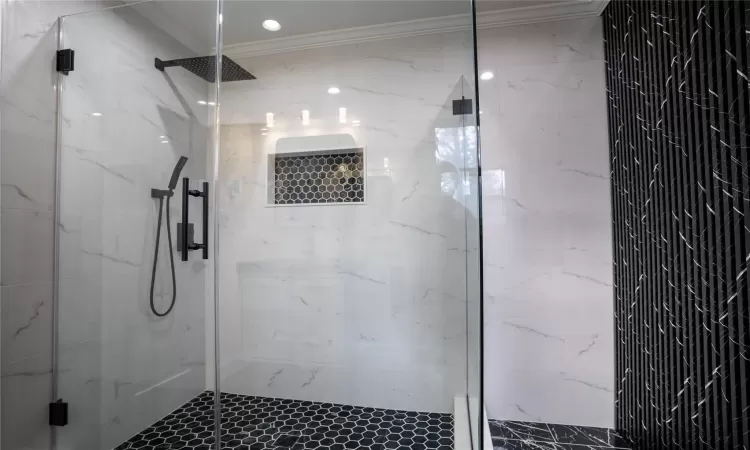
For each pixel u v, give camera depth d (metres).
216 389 2.00
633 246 1.67
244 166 2.09
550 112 1.92
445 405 1.85
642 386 1.61
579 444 1.72
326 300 2.07
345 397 2.00
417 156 1.91
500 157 1.96
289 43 2.04
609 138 1.87
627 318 1.73
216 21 1.93
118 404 1.70
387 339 1.97
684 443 1.33
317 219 2.08
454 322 1.84
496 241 1.96
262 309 2.11
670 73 1.38
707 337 1.21
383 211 1.98
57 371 1.52
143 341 1.78
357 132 2.00
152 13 1.80
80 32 1.59
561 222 1.91
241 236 2.11
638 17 1.59
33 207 1.46
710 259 1.19
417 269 1.93
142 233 1.79
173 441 1.74
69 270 1.56
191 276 1.95
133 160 1.76
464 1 1.67
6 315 1.38
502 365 1.96
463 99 1.72
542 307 1.92
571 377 1.90
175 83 1.88
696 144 1.25
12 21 1.40
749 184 1.05
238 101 2.07
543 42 1.93
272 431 1.81
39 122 1.48
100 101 1.65
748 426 1.06
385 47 1.94
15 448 1.40
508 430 1.85
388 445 1.70
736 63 1.08
